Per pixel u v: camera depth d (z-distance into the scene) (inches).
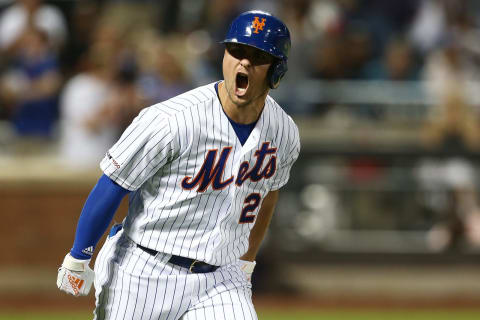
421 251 1553.9
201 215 510.0
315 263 1539.1
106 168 498.3
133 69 1509.6
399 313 1357.0
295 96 1624.0
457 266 1549.0
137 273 517.0
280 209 1529.3
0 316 1280.8
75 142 1473.9
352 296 1508.4
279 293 1498.5
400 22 1771.7
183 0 1769.2
